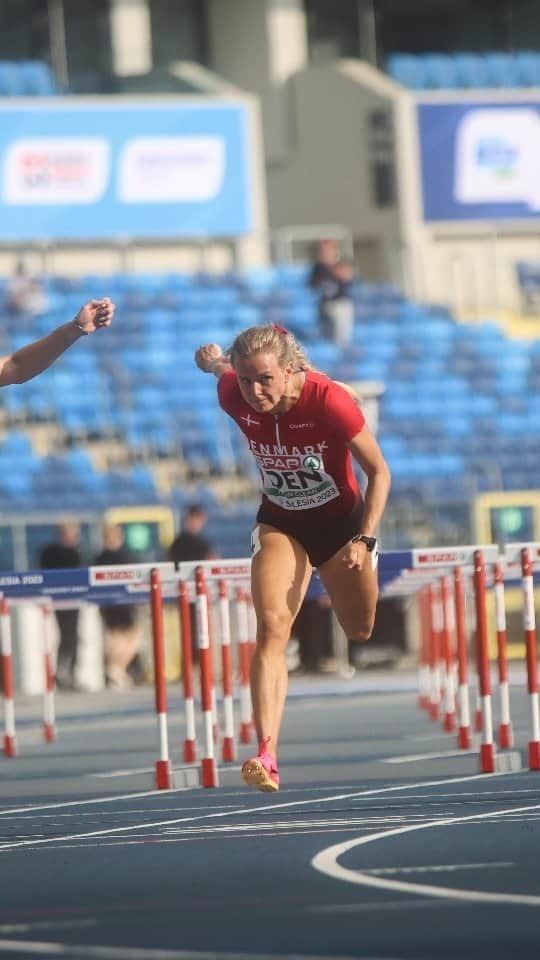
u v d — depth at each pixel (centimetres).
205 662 3016
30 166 8719
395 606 6850
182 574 3031
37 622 6366
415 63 10012
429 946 1357
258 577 2281
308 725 4619
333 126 9731
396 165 9600
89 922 1552
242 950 1371
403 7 10281
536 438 8175
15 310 8262
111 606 6456
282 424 2256
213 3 9912
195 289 8700
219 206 8994
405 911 1527
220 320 8525
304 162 9794
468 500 7119
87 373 8000
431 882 1700
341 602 2348
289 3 9856
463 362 8662
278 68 9794
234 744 3722
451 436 8144
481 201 9650
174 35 9869
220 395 2312
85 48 9588
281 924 1494
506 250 9838
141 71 9631
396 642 6838
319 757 3591
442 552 3111
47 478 7262
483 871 1766
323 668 6719
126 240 9025
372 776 3086
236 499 7581
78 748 4206
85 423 7794
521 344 8850
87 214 8794
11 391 7794
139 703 5803
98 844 2158
